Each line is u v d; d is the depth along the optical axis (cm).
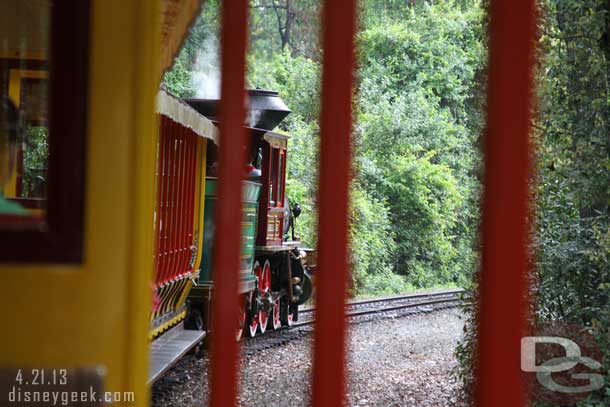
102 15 297
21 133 523
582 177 1090
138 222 298
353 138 346
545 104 1121
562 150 1105
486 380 333
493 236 332
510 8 330
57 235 298
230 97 338
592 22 1108
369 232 3369
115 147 298
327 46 338
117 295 298
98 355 297
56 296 296
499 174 331
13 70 523
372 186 3588
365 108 3769
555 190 1102
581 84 1122
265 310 1888
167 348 1182
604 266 1077
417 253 3647
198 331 1395
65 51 297
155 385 1232
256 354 1656
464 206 3828
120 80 298
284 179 2067
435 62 4150
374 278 3244
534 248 1102
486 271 334
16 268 296
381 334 2011
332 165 340
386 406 1232
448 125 3866
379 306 2525
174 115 1029
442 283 3697
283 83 3497
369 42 4069
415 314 2441
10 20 514
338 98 339
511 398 331
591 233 1108
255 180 1766
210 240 1548
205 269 1538
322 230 342
